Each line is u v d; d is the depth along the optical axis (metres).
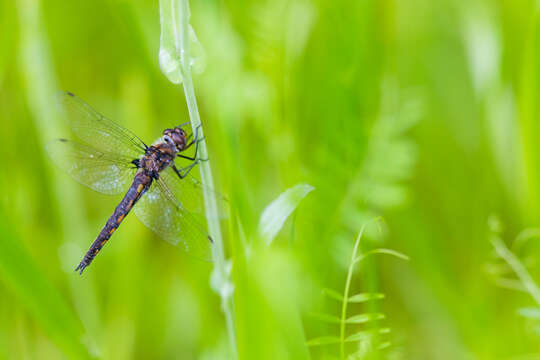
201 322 0.37
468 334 0.38
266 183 0.37
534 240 0.38
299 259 0.35
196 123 0.34
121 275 0.38
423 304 0.38
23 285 0.35
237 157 0.34
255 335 0.33
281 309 0.33
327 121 0.36
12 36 0.38
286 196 0.33
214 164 0.37
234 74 0.34
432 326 0.38
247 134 0.36
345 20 0.36
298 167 0.36
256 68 0.36
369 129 0.36
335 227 0.36
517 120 0.38
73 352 0.35
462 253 0.38
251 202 0.34
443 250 0.38
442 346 0.38
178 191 0.36
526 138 0.38
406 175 0.36
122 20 0.38
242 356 0.33
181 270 0.38
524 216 0.38
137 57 0.38
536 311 0.35
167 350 0.38
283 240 0.36
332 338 0.34
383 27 0.37
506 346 0.37
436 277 0.38
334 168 0.36
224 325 0.37
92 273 0.38
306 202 0.36
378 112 0.37
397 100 0.37
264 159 0.37
